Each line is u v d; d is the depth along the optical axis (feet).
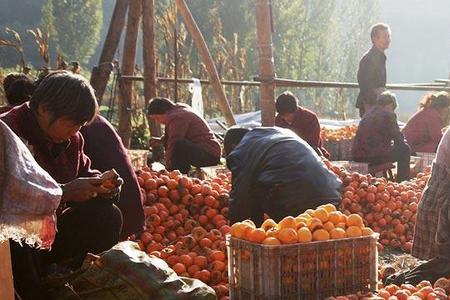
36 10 215.92
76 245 15.71
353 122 57.47
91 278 12.37
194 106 43.32
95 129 17.69
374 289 16.65
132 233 17.95
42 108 13.35
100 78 39.19
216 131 52.26
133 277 12.17
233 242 16.39
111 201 15.98
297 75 165.78
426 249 19.38
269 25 33.37
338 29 186.09
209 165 32.50
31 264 12.51
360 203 26.53
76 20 183.62
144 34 40.73
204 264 19.12
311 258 15.90
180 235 23.20
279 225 16.34
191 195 24.09
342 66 185.26
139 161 32.42
